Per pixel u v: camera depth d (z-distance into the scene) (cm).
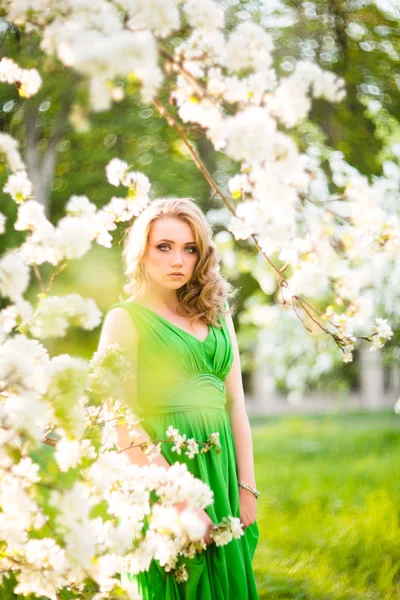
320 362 834
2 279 166
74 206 208
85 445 184
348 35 861
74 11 140
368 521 460
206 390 244
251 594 244
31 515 180
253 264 748
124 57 117
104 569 181
